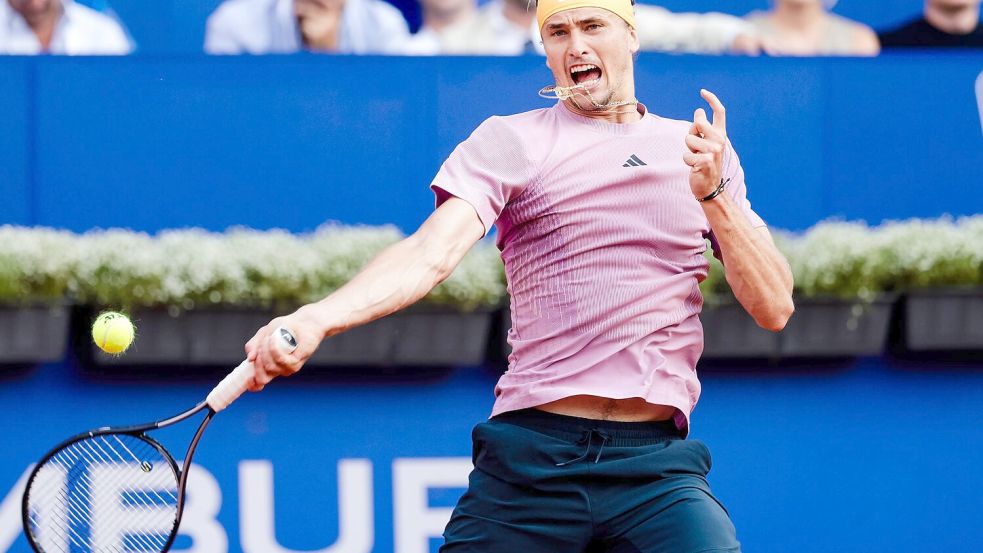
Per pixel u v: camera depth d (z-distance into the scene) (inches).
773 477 680.4
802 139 711.1
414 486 662.5
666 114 704.4
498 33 805.9
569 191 395.5
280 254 649.6
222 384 367.9
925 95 717.9
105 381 649.6
